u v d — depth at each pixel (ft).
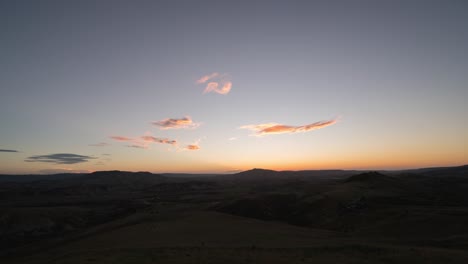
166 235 159.84
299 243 130.93
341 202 251.39
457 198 254.68
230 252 105.19
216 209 318.86
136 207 401.08
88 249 134.21
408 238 142.92
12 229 322.34
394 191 287.89
